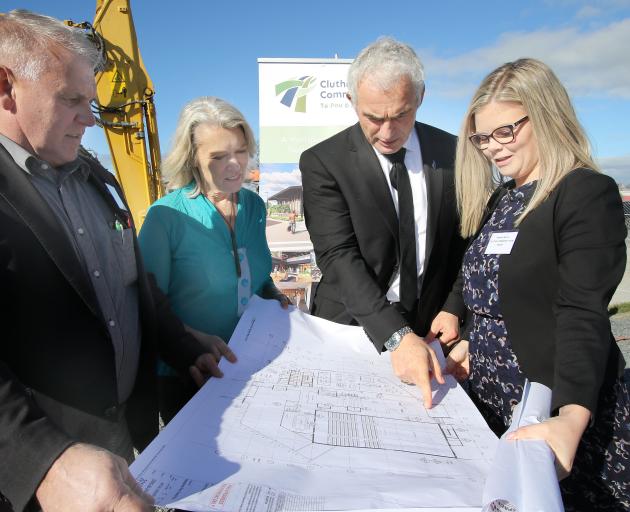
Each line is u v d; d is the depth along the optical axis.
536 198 1.14
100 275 1.12
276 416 0.94
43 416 0.72
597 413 1.21
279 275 4.96
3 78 0.95
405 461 0.81
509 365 1.26
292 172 4.82
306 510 0.65
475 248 1.37
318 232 1.69
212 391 1.03
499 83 1.17
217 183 1.55
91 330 1.03
